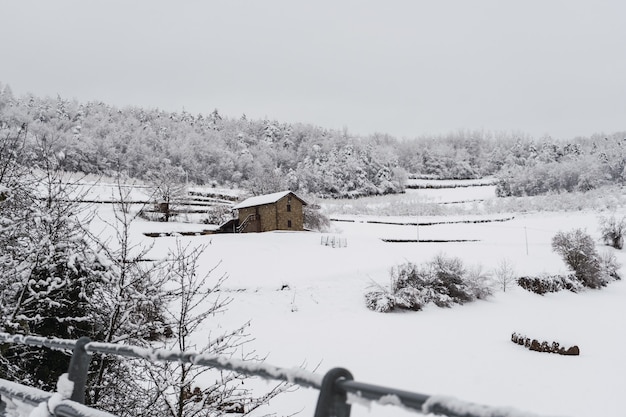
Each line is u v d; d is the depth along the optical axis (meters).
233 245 33.44
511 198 73.50
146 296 6.08
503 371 13.98
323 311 22.47
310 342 17.27
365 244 37.81
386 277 28.14
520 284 28.28
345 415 1.29
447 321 21.33
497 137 146.62
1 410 2.62
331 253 33.50
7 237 6.57
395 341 17.69
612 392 12.01
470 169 124.38
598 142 127.56
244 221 44.09
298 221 44.00
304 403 10.20
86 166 68.00
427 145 134.00
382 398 1.14
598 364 14.47
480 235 48.34
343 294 25.14
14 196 6.90
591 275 30.16
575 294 28.30
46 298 6.20
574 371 13.83
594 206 62.06
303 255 32.25
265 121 133.25
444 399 1.00
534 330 16.91
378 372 14.00
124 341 6.08
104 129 83.56
